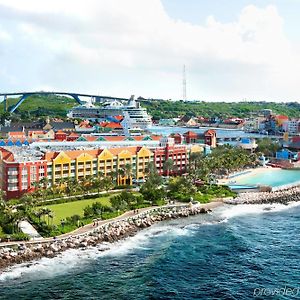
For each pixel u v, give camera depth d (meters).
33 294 125.00
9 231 166.75
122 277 137.38
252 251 162.12
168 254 158.00
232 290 128.00
